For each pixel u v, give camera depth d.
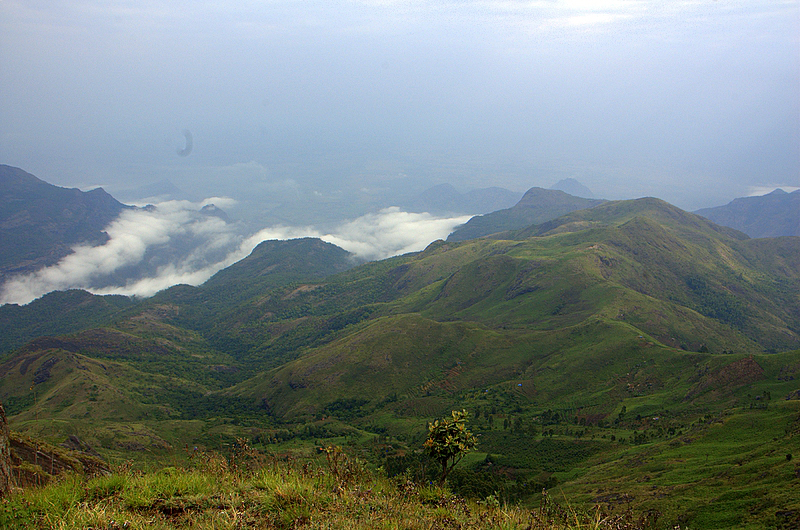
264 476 10.44
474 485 39.22
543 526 9.40
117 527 7.87
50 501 8.69
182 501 9.20
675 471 60.03
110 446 103.69
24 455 16.70
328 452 12.16
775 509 38.00
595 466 78.44
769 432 66.44
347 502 9.61
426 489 11.70
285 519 8.59
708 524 40.50
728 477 49.97
